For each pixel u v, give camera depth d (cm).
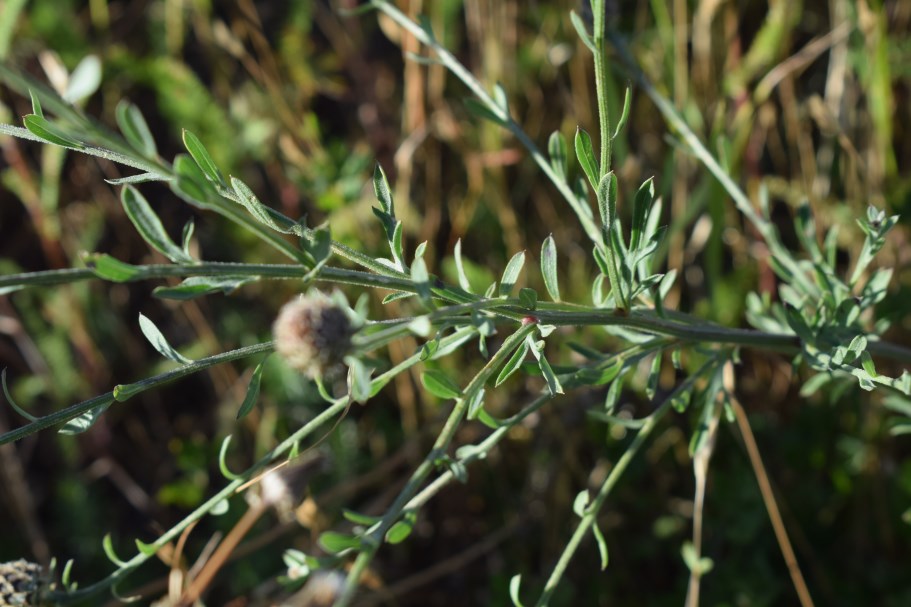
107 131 23
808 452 49
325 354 25
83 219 58
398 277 29
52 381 56
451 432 28
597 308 31
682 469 50
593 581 49
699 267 54
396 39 54
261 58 58
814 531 49
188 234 26
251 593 49
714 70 51
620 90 53
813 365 32
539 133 55
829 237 36
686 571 48
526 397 51
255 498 40
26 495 52
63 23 55
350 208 50
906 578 47
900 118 51
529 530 51
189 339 59
